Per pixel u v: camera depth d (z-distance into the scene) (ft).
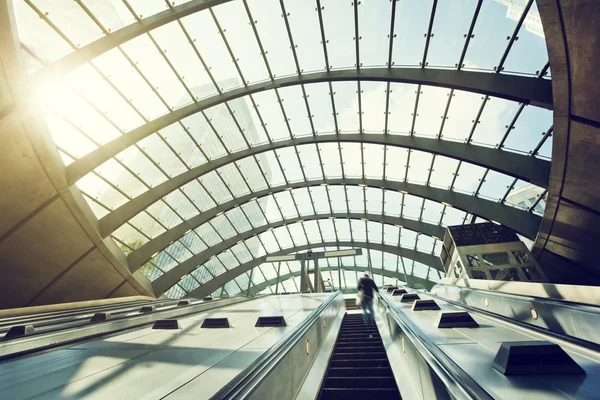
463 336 13.73
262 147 72.18
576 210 41.22
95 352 13.14
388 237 99.04
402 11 44.57
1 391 8.48
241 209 90.43
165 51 48.57
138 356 12.13
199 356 11.85
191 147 64.85
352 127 67.10
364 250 108.27
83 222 50.16
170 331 18.26
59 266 51.60
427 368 10.52
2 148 36.09
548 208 43.80
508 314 21.90
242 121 68.23
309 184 84.79
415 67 48.78
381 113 61.52
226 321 19.38
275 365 9.36
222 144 68.90
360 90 59.52
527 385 7.93
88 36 40.40
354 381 14.44
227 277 106.11
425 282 102.83
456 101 50.37
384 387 14.07
